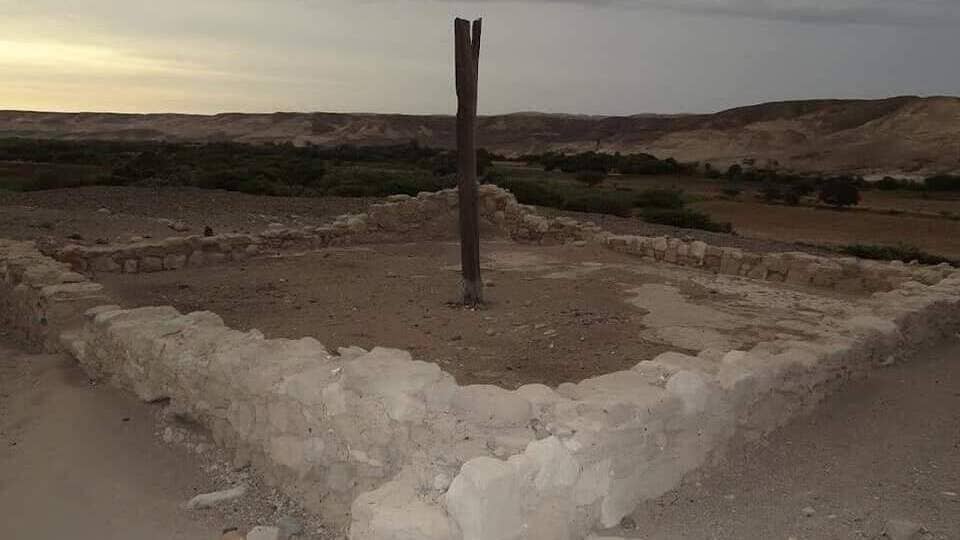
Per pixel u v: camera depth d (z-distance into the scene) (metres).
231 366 4.95
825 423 5.54
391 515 3.12
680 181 59.75
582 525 3.78
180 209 19.11
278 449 4.54
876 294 8.88
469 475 3.19
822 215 36.91
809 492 4.42
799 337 7.79
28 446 5.14
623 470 4.04
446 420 3.89
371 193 26.20
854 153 81.50
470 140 9.36
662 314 9.12
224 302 9.59
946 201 46.62
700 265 12.92
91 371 6.57
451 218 16.12
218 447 5.07
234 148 63.69
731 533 3.91
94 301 7.83
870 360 6.76
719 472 4.66
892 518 4.07
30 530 4.10
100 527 4.13
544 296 10.16
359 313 9.06
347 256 13.45
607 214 25.83
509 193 16.59
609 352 7.38
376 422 3.99
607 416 3.98
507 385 6.24
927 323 7.93
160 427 5.43
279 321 8.62
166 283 10.77
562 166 67.31
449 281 11.27
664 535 3.88
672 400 4.39
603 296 10.17
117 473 4.74
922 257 20.20
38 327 8.02
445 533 3.07
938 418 5.68
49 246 12.52
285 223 17.80
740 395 4.92
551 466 3.56
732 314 9.23
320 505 4.20
